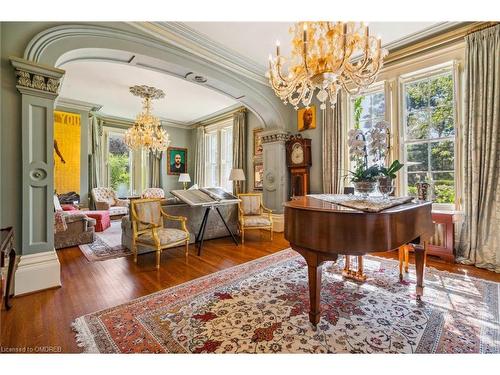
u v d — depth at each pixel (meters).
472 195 3.00
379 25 3.11
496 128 2.83
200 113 7.50
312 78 2.23
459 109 3.19
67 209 5.18
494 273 2.74
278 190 5.12
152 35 3.14
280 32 3.30
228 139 7.51
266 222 4.27
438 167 3.48
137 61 3.30
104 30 2.78
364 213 1.54
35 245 2.35
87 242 4.13
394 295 2.24
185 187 7.98
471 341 1.60
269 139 5.27
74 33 2.59
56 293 2.31
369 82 2.31
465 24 3.08
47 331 1.72
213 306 2.07
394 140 3.79
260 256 3.46
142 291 2.36
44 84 2.36
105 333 1.70
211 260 3.29
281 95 2.54
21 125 2.29
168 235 3.15
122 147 7.81
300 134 5.10
